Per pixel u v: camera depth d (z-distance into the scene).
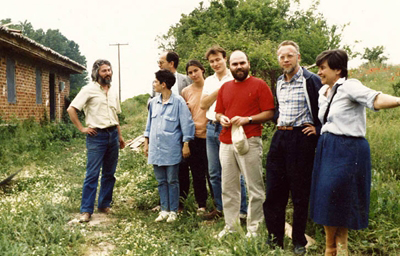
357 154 2.96
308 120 3.37
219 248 3.40
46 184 6.48
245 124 3.72
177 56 5.20
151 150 4.77
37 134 11.39
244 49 8.54
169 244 3.80
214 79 4.48
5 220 4.11
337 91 3.02
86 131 4.85
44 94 15.20
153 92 5.45
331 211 2.98
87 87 4.95
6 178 6.32
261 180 3.81
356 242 3.57
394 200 4.29
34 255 3.39
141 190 5.80
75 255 3.63
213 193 5.11
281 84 3.55
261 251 3.32
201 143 4.87
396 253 3.41
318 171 3.13
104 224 4.61
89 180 4.85
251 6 17.34
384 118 9.06
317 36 12.45
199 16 20.94
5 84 11.48
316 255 3.44
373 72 19.98
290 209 4.51
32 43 11.95
